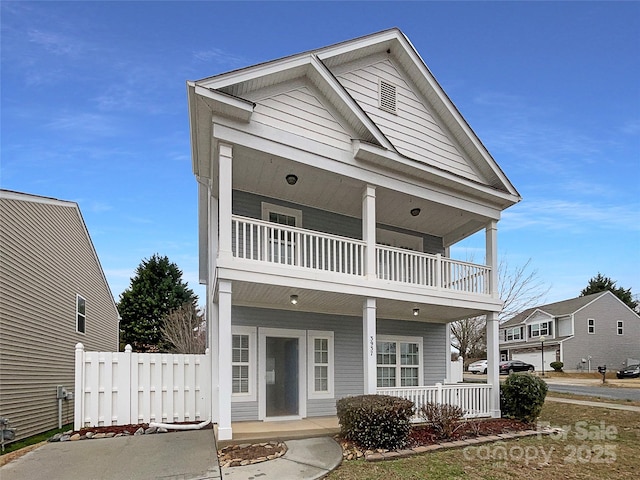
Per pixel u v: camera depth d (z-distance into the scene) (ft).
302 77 27.22
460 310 34.63
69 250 43.83
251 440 23.27
